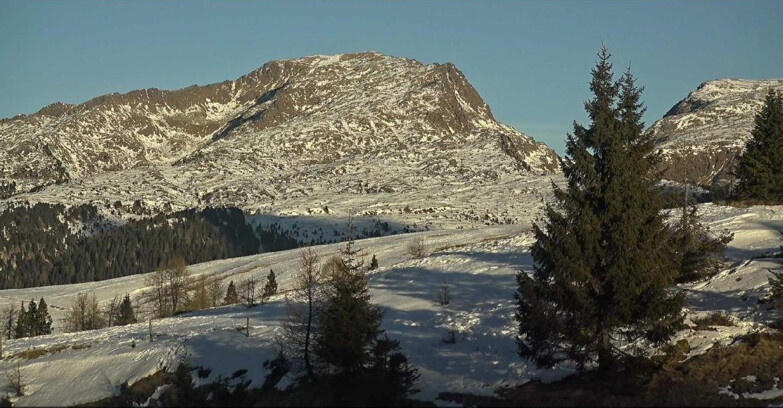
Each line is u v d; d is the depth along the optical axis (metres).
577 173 37.31
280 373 47.06
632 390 36.38
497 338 48.84
